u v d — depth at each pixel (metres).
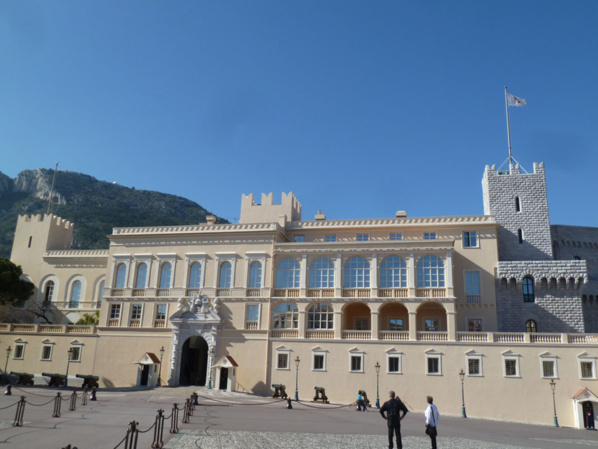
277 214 71.88
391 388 55.34
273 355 59.81
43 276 81.94
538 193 66.81
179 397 52.12
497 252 62.31
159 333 64.38
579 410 49.44
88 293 79.00
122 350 65.12
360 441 28.75
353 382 56.50
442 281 57.72
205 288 64.69
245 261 64.19
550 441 35.25
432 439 23.38
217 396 54.50
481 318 60.47
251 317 62.28
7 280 74.56
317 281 61.53
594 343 51.62
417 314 60.78
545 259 64.38
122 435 26.41
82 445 22.91
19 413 29.95
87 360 66.12
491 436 35.97
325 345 58.50
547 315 60.09
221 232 66.00
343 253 61.25
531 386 52.00
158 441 23.66
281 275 63.03
